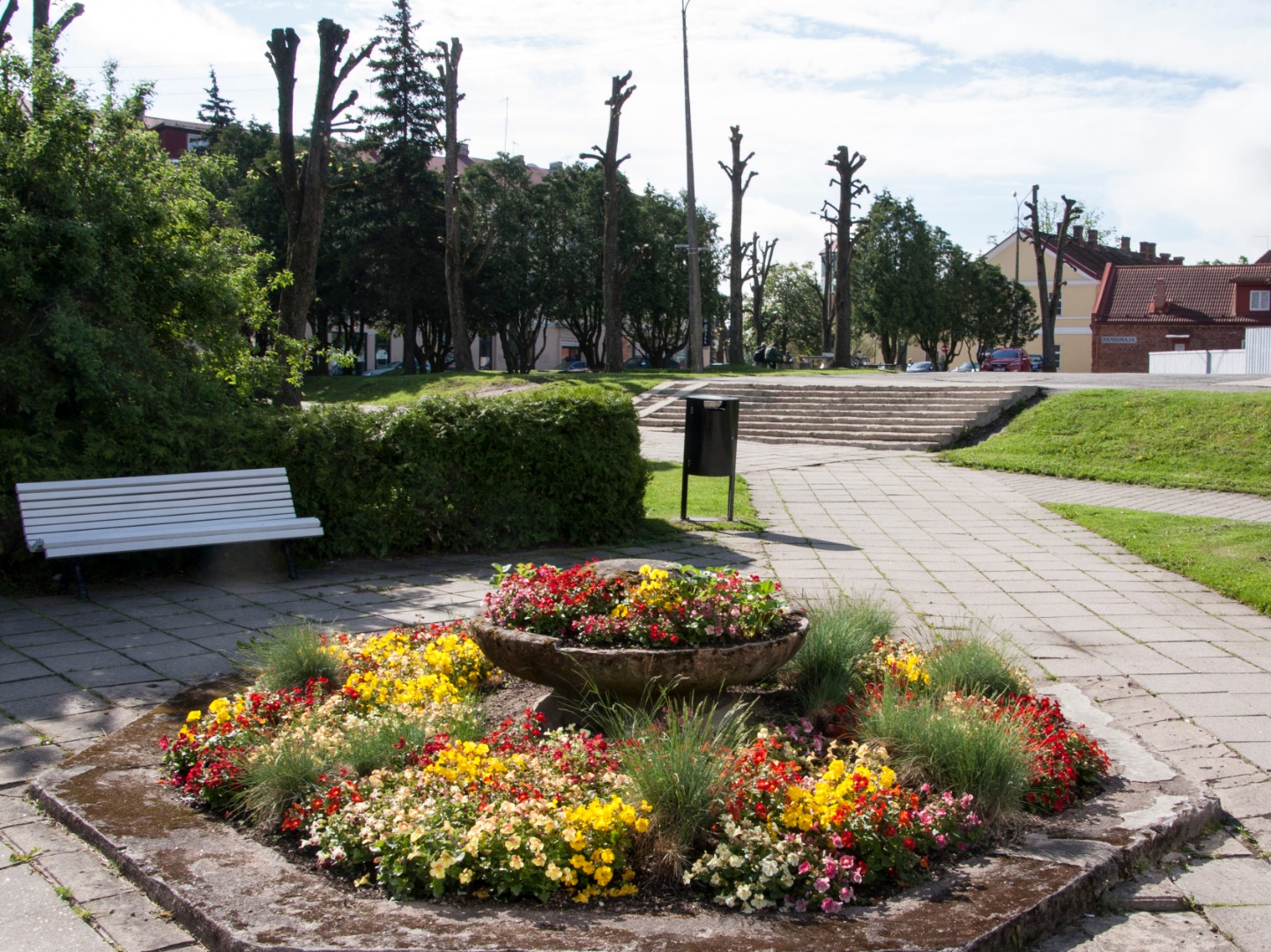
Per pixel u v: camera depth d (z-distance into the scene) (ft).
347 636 20.99
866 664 18.15
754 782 12.77
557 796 12.69
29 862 12.57
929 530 38.06
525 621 16.47
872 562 32.58
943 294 192.54
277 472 30.19
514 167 145.69
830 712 16.65
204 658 21.13
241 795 13.70
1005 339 207.51
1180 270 181.27
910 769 14.30
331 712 15.93
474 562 31.81
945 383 76.18
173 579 28.84
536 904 11.41
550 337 208.74
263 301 42.01
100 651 21.62
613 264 105.40
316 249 61.77
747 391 77.61
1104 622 25.35
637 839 12.22
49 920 11.25
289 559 29.14
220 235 40.93
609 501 35.12
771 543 35.53
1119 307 177.37
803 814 12.23
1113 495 45.44
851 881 11.71
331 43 59.82
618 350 107.14
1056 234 225.97
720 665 15.34
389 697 16.85
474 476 33.32
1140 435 56.13
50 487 26.78
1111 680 20.58
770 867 11.42
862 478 49.96
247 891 11.43
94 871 12.35
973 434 62.54
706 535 36.83
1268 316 168.35
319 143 60.54
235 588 27.91
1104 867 12.62
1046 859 12.67
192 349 37.35
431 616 24.91
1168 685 20.36
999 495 45.60
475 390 89.56
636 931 10.64
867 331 191.01
